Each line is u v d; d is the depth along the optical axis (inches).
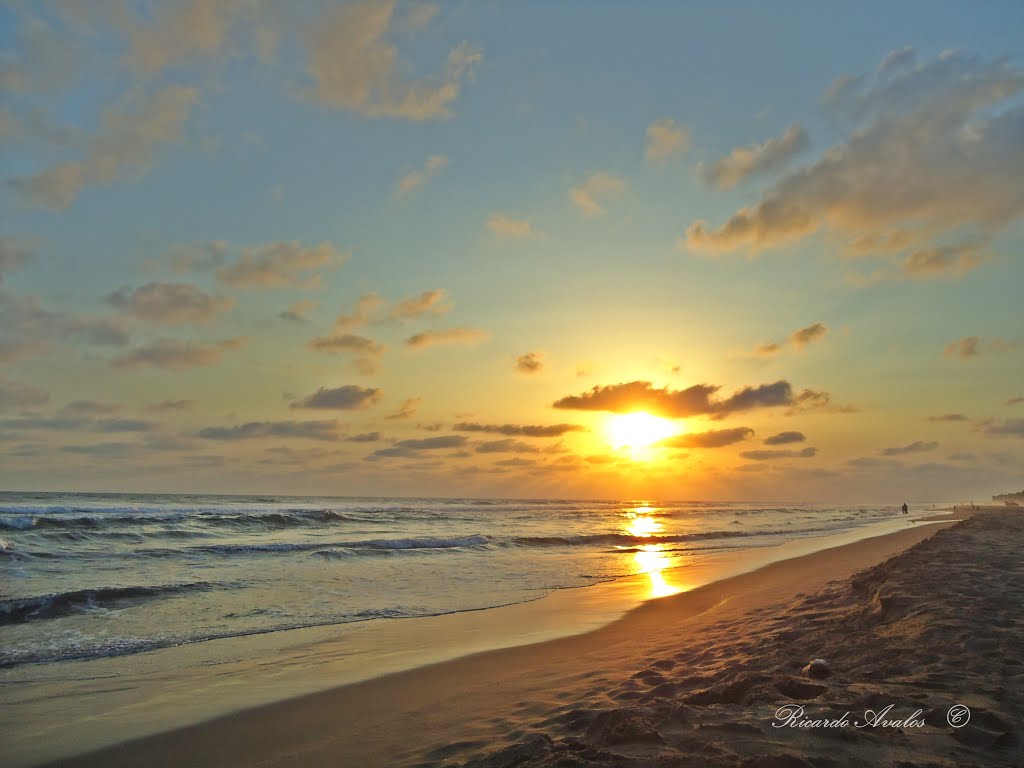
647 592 560.7
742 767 133.8
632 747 153.9
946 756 136.0
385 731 211.5
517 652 332.2
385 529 1325.0
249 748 203.8
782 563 780.6
